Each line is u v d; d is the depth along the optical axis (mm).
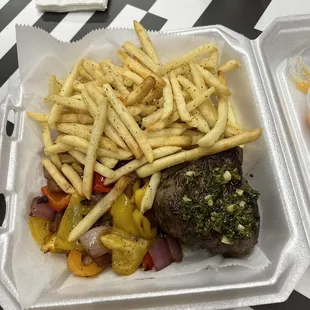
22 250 276
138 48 332
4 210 311
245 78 324
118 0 422
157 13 410
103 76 315
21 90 334
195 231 254
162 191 269
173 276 267
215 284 253
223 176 261
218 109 294
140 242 278
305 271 270
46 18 420
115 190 275
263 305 261
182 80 298
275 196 281
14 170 299
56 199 292
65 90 313
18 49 322
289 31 351
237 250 260
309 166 316
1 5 432
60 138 291
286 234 266
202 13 405
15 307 253
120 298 251
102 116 275
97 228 276
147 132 285
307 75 352
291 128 335
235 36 339
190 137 283
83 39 337
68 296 257
